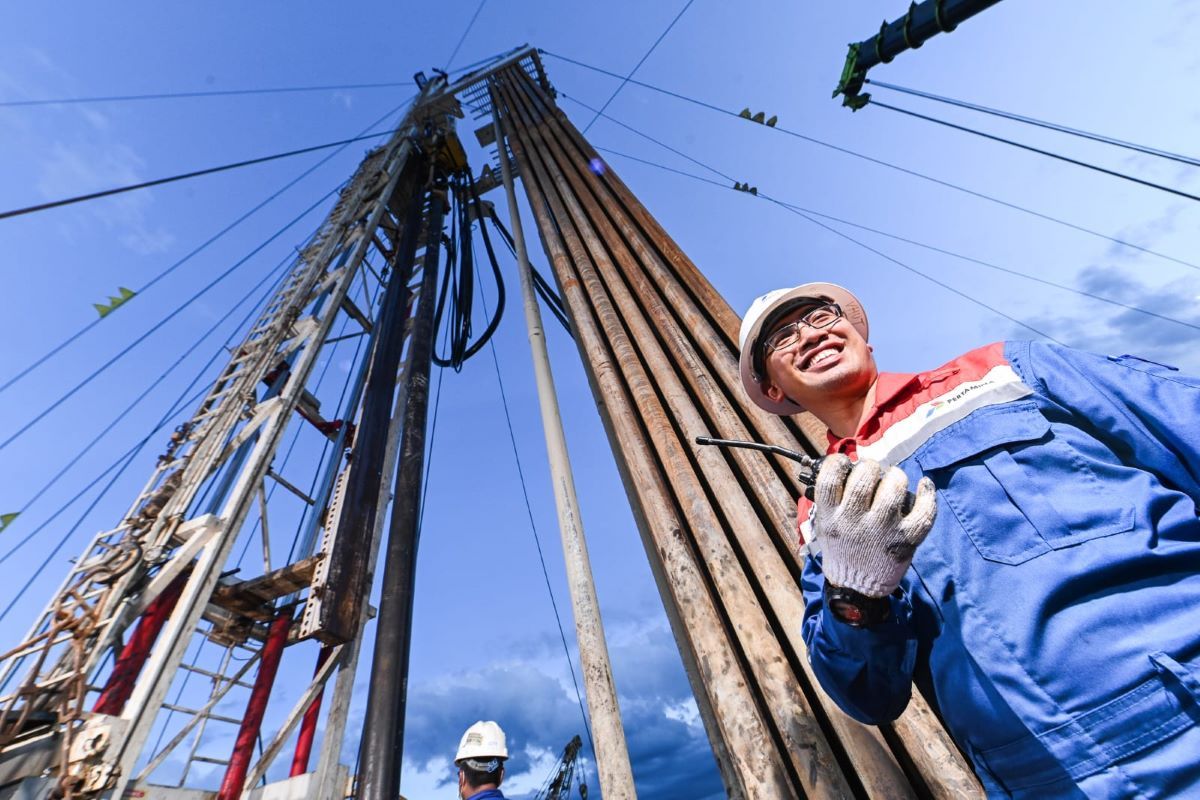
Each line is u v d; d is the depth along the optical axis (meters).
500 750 3.96
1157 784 0.73
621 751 2.28
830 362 1.42
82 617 5.31
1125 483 0.92
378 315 11.51
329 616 6.56
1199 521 0.88
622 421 3.55
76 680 4.90
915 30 4.61
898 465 1.15
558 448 3.71
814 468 1.05
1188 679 0.73
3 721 4.52
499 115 11.77
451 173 15.78
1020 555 0.91
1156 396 0.94
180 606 5.64
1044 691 0.84
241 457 7.91
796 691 1.85
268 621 7.49
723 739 2.04
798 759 1.69
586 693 2.53
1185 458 0.92
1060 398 1.04
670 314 4.40
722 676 2.00
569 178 7.94
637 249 5.44
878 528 0.89
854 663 1.06
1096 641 0.82
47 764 4.49
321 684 6.72
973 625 0.94
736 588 2.23
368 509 8.00
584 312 4.98
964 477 1.02
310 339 9.07
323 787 6.16
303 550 8.52
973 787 1.41
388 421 9.37
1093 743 0.79
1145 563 0.84
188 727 5.80
